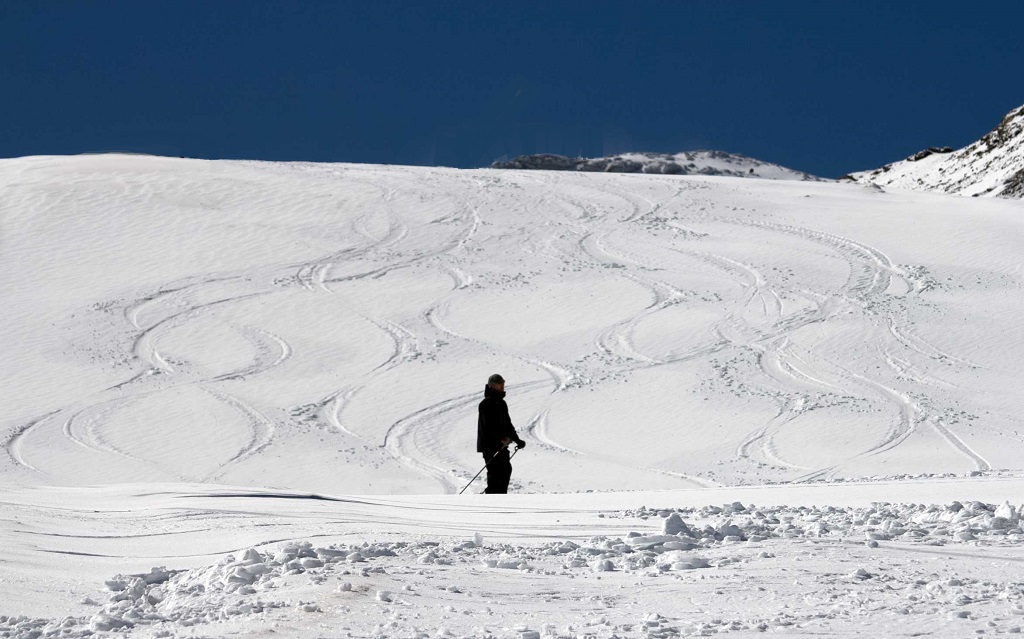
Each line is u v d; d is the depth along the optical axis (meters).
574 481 39.41
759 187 96.69
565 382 51.44
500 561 8.23
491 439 19.41
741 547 8.63
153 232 74.25
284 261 69.69
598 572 7.98
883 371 52.53
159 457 42.56
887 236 77.12
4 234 72.69
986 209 87.06
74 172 88.38
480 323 59.59
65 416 46.94
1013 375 52.25
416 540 9.80
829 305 62.00
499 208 84.00
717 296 63.56
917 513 10.41
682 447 43.72
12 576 8.62
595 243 74.75
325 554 8.47
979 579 7.11
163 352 55.03
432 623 6.36
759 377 51.56
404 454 43.12
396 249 72.75
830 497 13.46
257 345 56.16
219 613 6.72
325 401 49.25
